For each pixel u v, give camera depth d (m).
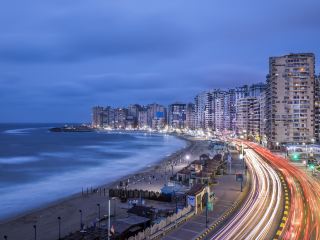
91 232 52.91
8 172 131.75
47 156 189.00
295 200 71.06
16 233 60.56
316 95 192.50
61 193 94.69
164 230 51.62
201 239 49.12
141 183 99.88
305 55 179.38
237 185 87.12
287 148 159.25
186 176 96.19
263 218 58.66
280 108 181.25
